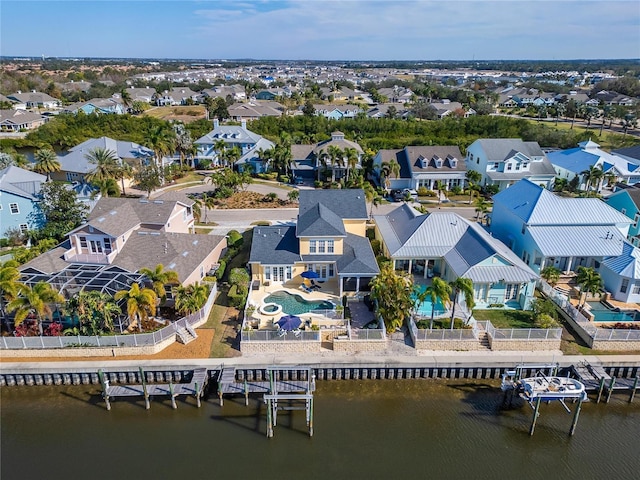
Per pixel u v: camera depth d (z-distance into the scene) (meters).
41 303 36.84
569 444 32.44
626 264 46.56
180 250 48.62
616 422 34.50
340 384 37.75
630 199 62.50
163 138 91.00
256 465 29.98
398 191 84.94
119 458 30.52
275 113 155.62
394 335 41.41
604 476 29.80
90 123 129.50
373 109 168.25
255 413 34.69
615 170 84.69
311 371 36.66
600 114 159.50
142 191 84.06
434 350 39.59
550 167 87.06
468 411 35.16
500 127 124.56
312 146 101.44
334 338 39.41
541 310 42.16
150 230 51.97
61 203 59.19
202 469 29.66
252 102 178.38
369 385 37.72
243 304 45.19
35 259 46.16
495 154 86.75
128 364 37.16
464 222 52.22
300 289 47.50
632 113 152.25
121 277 43.50
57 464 30.05
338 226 48.88
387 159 89.62
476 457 31.06
